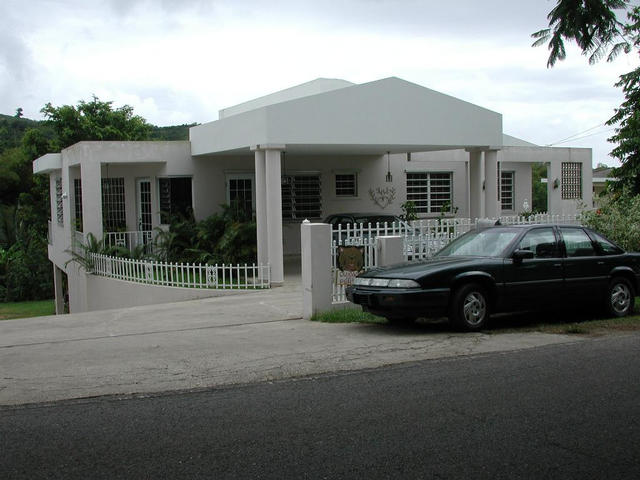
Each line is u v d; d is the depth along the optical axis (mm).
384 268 10125
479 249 10383
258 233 16266
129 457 5074
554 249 10336
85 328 11242
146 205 21547
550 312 11711
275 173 15586
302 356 8391
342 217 18984
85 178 18969
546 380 7047
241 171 21156
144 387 7121
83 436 5582
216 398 6637
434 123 17000
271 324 10930
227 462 4930
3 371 8008
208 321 11461
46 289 33812
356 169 22984
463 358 8125
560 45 6527
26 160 37594
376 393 6660
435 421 5770
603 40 6434
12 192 39344
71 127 34500
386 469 4762
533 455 5004
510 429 5555
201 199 20703
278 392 6801
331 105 15914
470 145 17609
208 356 8547
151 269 16156
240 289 15203
